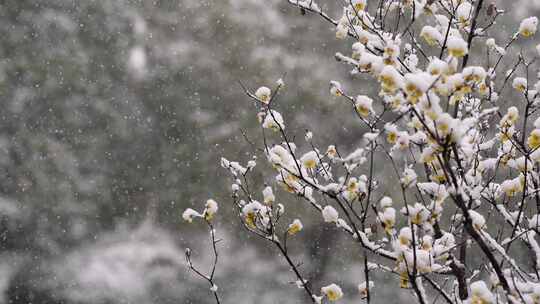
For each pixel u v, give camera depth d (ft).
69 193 51.65
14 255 46.75
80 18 61.67
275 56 57.06
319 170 8.73
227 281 43.93
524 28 9.23
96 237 50.52
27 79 55.31
